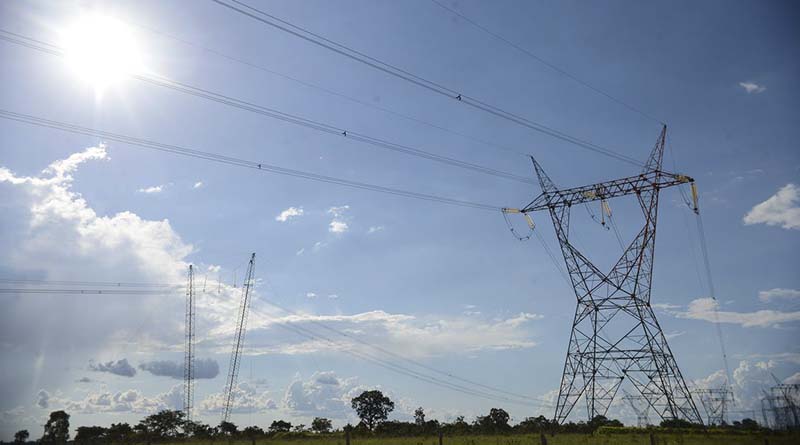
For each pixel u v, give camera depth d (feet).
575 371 268.62
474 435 259.39
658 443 185.78
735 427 245.86
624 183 263.70
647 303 261.24
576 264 275.80
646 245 262.06
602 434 240.12
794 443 189.67
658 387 254.68
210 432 306.96
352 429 312.29
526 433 271.08
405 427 315.37
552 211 280.10
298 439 238.27
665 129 258.78
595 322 269.64
